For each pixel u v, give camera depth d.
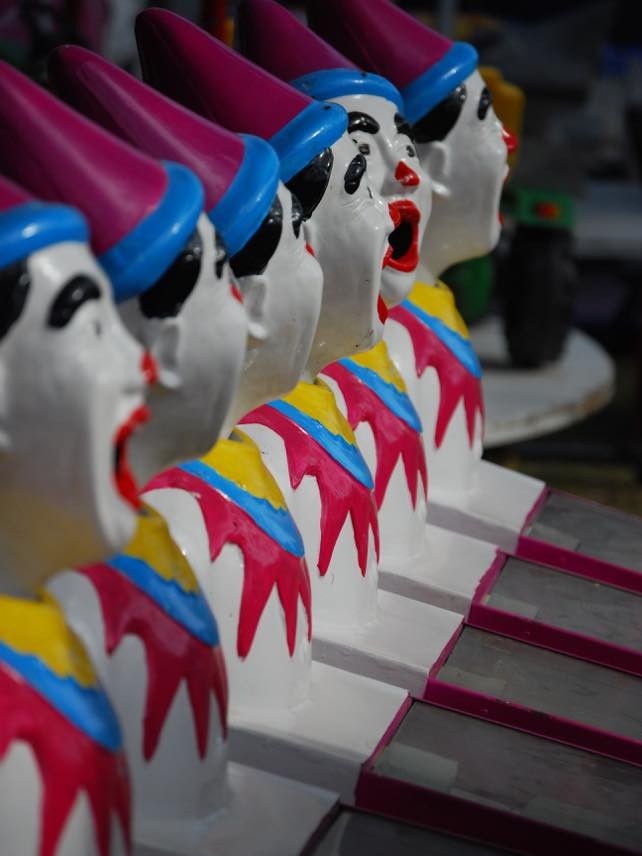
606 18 5.68
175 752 1.76
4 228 1.34
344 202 2.19
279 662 2.03
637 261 7.78
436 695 2.29
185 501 1.91
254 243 1.86
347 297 2.24
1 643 1.46
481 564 2.76
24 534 1.44
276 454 2.21
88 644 1.65
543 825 1.92
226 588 1.95
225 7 3.28
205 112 2.08
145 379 1.44
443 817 1.95
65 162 1.56
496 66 5.39
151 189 1.58
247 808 1.85
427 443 2.94
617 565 2.90
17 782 1.44
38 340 1.35
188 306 1.62
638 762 2.20
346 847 1.83
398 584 2.61
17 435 1.37
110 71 1.83
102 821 1.50
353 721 2.09
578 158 5.12
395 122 2.42
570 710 2.32
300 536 2.07
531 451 6.12
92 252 1.57
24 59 3.63
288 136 2.08
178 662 1.73
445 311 2.94
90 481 1.38
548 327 5.09
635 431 6.53
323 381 2.49
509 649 2.50
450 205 2.75
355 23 2.64
